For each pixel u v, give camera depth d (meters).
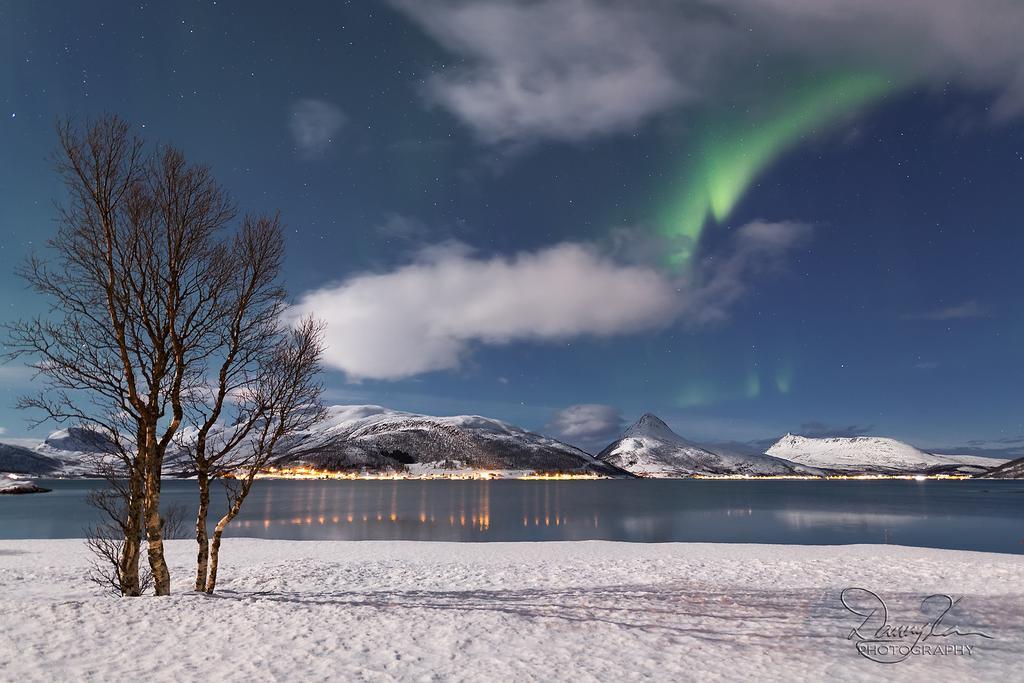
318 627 13.57
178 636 12.57
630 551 33.72
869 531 64.19
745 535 59.56
